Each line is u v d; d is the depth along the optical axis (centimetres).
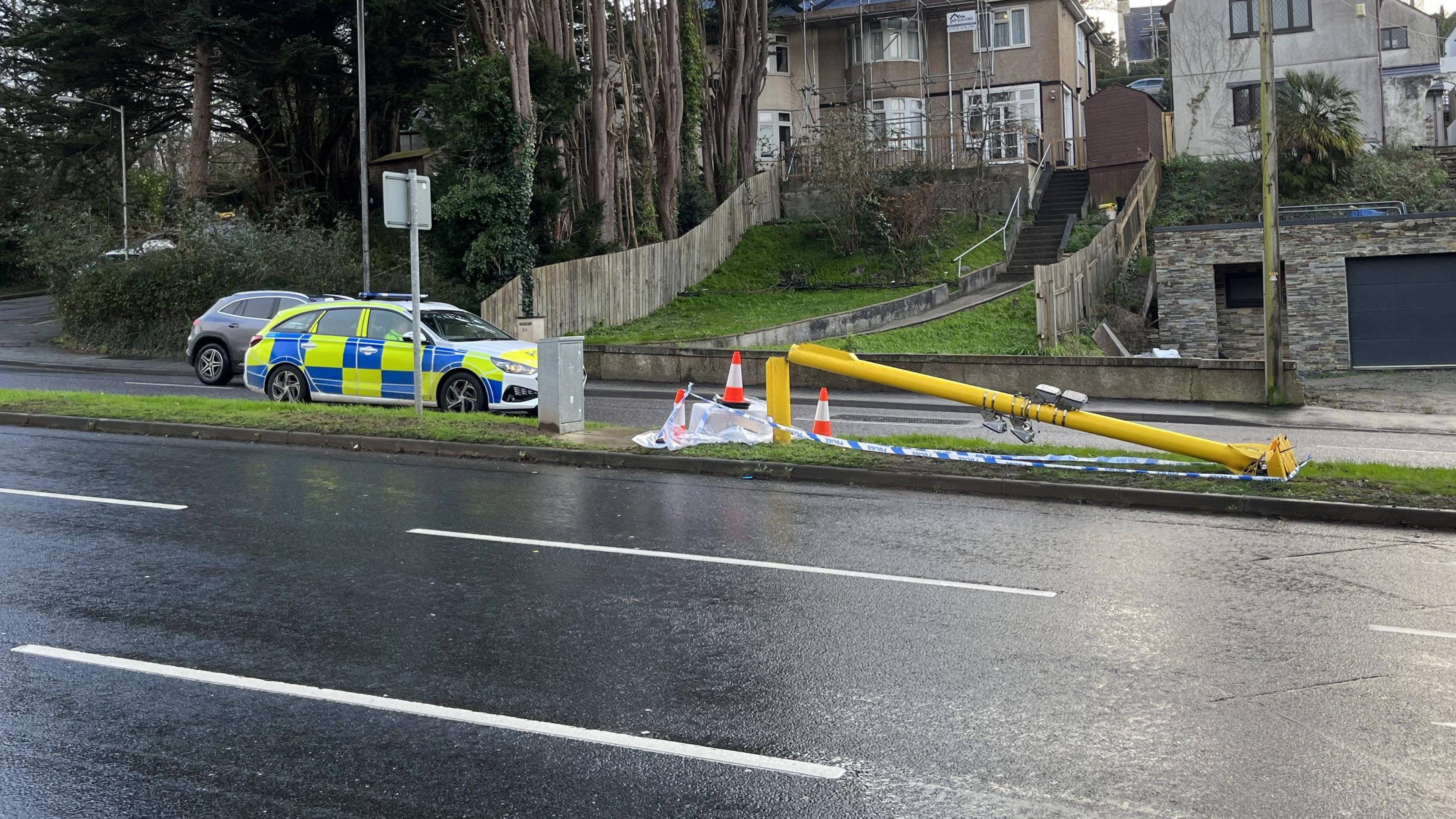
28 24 4303
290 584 768
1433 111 4294
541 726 542
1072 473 1167
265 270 2988
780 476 1197
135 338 2984
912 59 4738
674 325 3120
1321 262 2873
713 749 520
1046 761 510
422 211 1416
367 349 1686
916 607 736
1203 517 1043
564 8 3353
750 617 713
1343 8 3872
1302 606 751
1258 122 3897
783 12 4844
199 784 479
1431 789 486
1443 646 668
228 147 5372
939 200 3781
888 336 2834
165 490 1068
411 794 472
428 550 863
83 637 658
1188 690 596
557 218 3256
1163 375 2188
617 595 754
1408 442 1667
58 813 452
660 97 3700
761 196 4125
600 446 1291
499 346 1692
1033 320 2977
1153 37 7938
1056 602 752
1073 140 4769
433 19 4069
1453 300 2797
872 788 484
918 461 1218
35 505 997
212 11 3772
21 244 4269
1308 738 538
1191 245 2984
